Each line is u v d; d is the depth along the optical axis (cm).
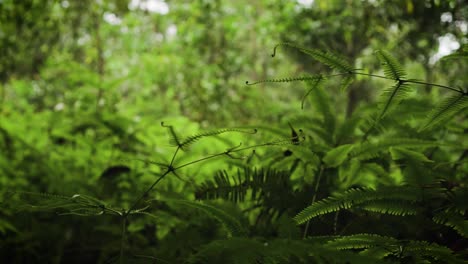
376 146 183
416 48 455
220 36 661
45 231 272
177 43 643
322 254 115
